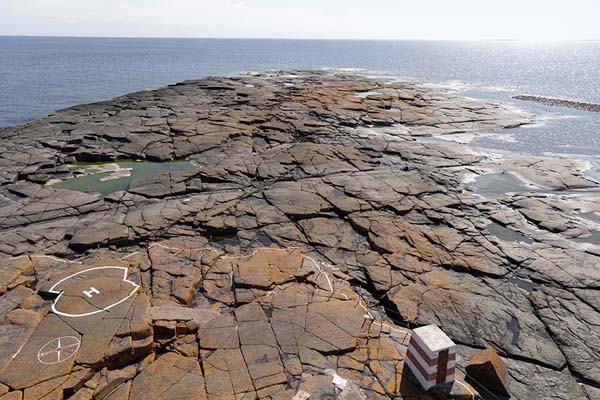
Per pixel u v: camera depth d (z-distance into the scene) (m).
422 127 33.50
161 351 9.41
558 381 9.52
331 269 13.34
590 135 32.47
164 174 20.88
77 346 9.04
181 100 39.25
